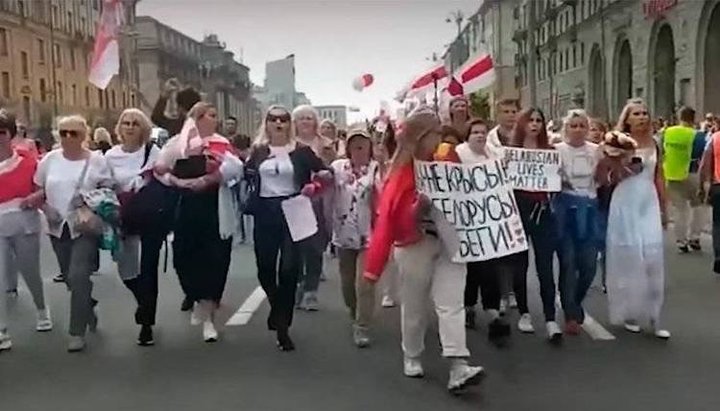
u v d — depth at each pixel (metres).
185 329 8.19
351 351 7.23
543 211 7.41
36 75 59.66
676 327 7.80
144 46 79.44
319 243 8.28
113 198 7.36
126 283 7.59
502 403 5.75
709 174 10.68
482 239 5.89
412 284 6.13
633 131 7.64
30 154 7.79
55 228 7.51
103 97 68.38
